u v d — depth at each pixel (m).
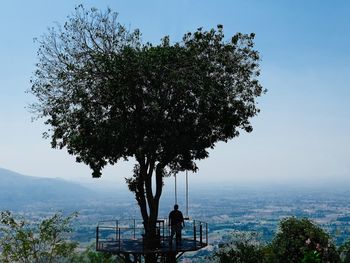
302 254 21.08
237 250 26.55
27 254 28.41
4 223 28.41
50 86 28.56
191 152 29.12
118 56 26.80
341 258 20.42
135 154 27.44
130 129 26.05
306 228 21.69
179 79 26.48
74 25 28.41
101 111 27.25
